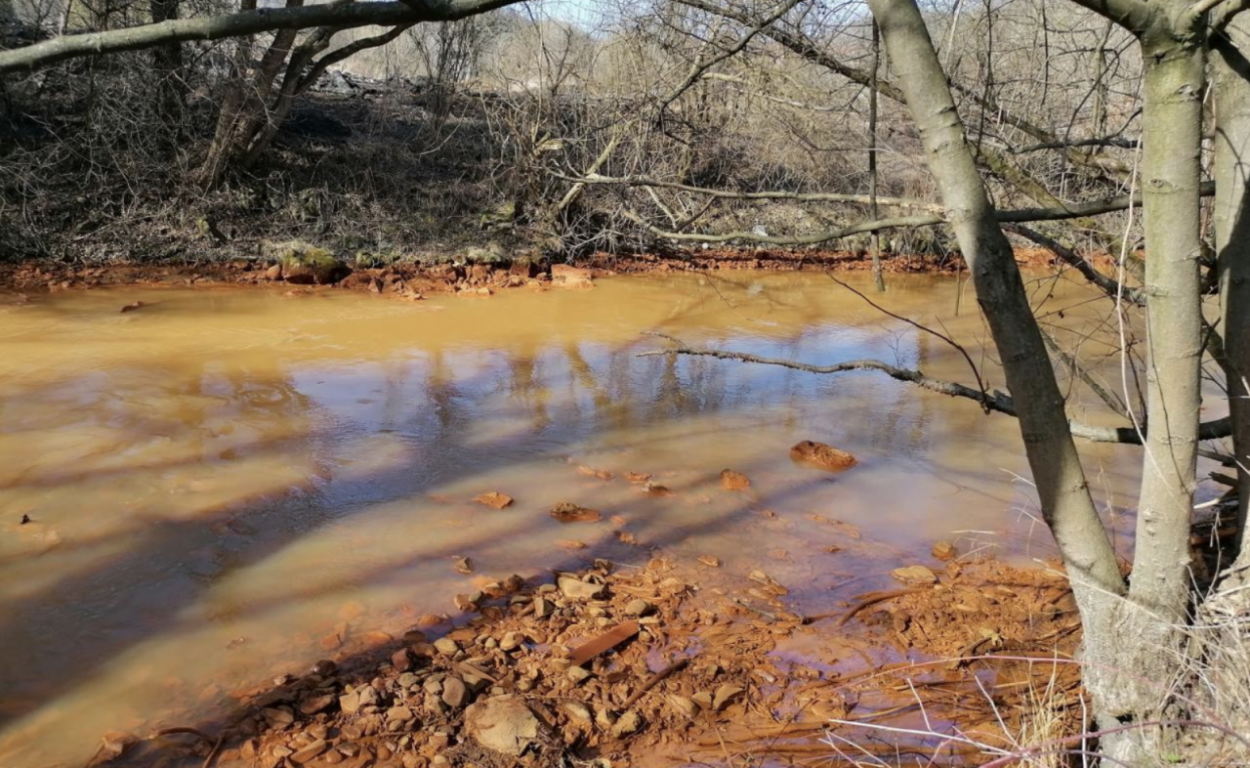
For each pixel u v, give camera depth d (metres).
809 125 9.58
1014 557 5.36
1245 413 2.87
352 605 4.49
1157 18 2.39
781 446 7.06
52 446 6.18
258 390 7.62
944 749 3.48
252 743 3.44
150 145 13.16
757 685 4.00
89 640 4.12
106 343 8.62
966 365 9.66
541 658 4.11
